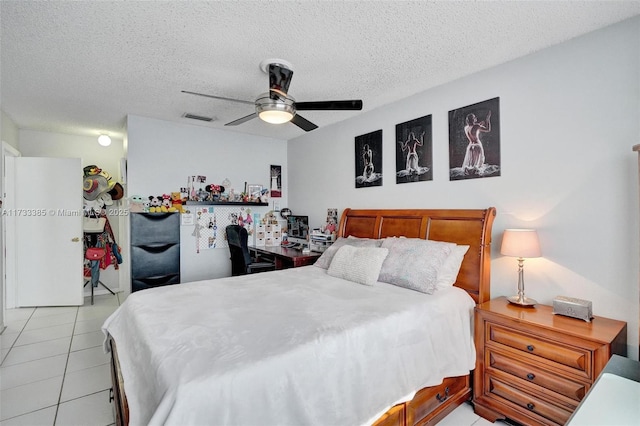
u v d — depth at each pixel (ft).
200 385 3.56
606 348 4.99
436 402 6.18
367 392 4.94
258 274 9.17
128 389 4.42
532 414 5.86
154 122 12.34
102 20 5.97
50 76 8.45
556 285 6.88
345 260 8.79
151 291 7.34
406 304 6.30
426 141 9.46
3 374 8.01
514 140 7.55
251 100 10.27
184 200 12.78
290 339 4.68
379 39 6.63
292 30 6.30
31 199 13.55
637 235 5.84
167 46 6.92
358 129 11.86
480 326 6.76
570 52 6.67
